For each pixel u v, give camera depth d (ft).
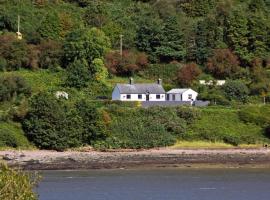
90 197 599.98
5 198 271.90
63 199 588.50
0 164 281.33
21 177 279.08
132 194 623.36
